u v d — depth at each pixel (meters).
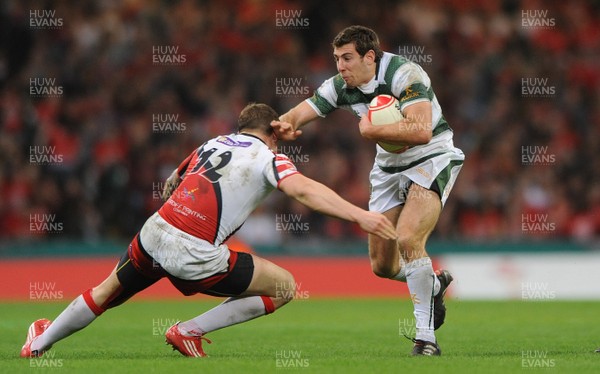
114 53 77.56
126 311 50.12
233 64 79.31
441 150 27.59
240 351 29.20
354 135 74.62
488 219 72.12
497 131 77.81
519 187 74.00
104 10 80.00
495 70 82.00
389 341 33.47
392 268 29.44
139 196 69.19
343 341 33.47
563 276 63.00
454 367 23.05
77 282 61.16
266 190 24.84
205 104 76.25
